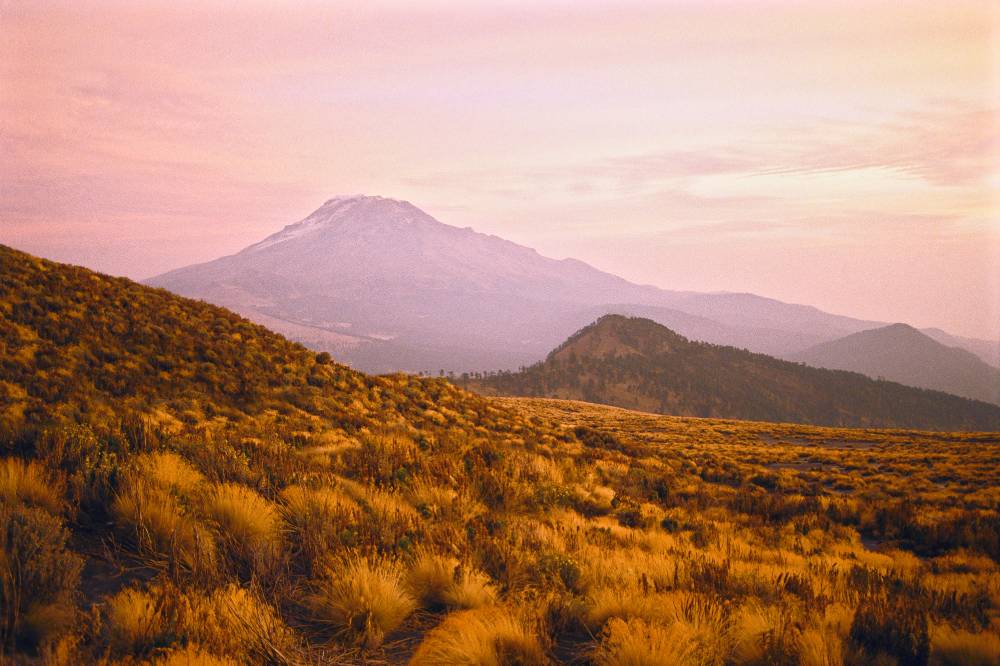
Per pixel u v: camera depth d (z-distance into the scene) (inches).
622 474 695.1
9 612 121.1
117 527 193.9
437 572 202.2
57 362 624.4
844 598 239.3
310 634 160.2
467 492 354.3
